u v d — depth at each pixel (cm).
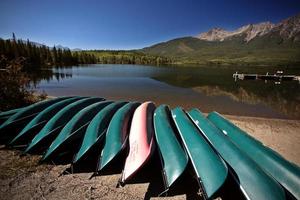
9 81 908
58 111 708
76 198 411
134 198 420
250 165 420
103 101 849
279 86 2847
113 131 582
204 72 5203
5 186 433
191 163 476
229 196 422
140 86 2462
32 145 552
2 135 622
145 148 497
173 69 6531
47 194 418
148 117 708
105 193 429
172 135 563
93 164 522
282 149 705
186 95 1928
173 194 437
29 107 707
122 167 514
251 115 1316
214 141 544
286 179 416
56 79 3225
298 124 1025
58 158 536
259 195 358
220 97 1894
